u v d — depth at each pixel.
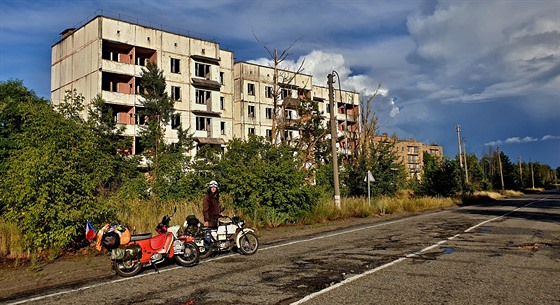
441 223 17.16
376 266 8.06
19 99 33.41
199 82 44.81
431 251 9.86
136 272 7.93
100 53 38.28
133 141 38.25
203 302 5.82
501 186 83.69
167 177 17.81
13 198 10.07
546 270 7.60
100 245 7.89
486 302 5.59
